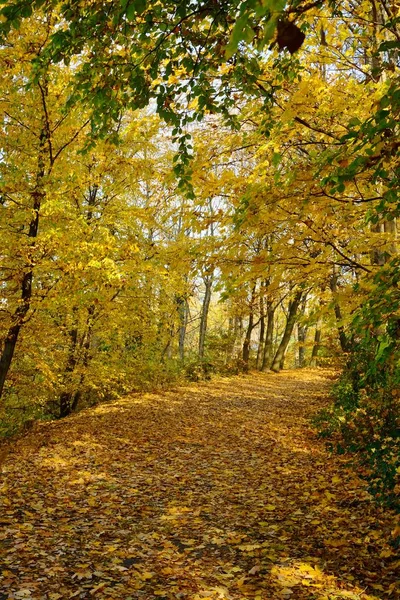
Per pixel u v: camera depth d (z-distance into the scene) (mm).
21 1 3008
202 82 3928
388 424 6613
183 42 3549
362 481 5855
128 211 9609
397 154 3051
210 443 9266
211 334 30172
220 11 3086
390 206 3736
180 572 4004
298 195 3764
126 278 8586
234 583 3779
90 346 13695
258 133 4512
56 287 8203
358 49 5734
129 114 9883
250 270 4270
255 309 21406
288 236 4199
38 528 4859
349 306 4176
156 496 6172
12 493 5883
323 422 9812
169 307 13445
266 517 5312
